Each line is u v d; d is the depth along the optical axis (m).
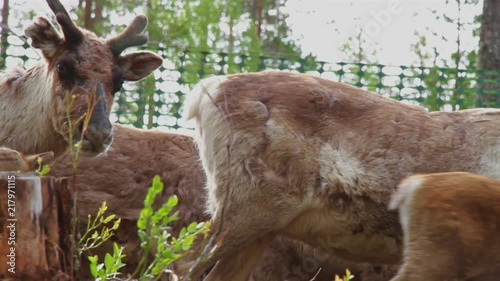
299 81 9.51
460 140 9.38
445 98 16.47
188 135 11.05
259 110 9.25
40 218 6.52
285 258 10.69
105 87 9.31
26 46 14.88
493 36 17.20
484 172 9.26
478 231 7.35
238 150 9.20
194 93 9.67
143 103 15.17
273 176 9.16
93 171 10.42
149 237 6.11
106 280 6.68
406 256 7.48
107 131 9.04
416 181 7.55
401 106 9.58
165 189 10.65
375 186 9.16
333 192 9.16
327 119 9.32
